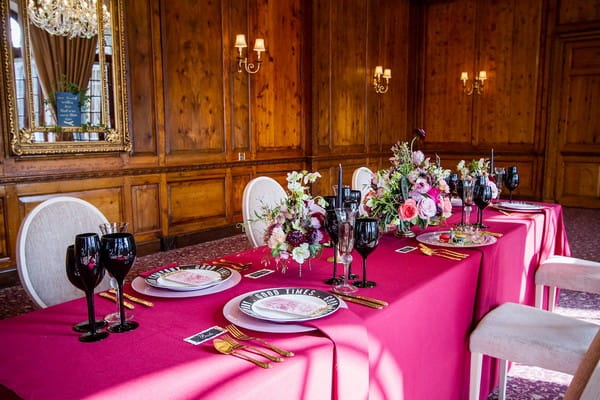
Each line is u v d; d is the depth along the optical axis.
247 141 5.46
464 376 1.69
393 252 1.76
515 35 7.45
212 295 1.29
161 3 4.49
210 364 0.89
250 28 5.35
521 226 2.23
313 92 6.12
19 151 3.59
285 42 5.82
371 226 1.31
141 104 4.42
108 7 4.08
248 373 0.85
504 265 1.95
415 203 1.82
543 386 2.21
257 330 1.03
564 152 7.26
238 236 5.36
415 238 2.02
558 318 1.76
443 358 1.51
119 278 1.06
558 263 2.54
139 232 4.48
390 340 1.18
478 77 7.79
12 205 3.62
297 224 1.43
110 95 4.16
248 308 1.12
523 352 1.58
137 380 0.83
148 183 4.52
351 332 1.01
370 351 1.09
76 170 3.98
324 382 0.95
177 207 4.79
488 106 7.80
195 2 4.77
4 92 3.53
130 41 4.28
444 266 1.56
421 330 1.34
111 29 4.12
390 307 1.18
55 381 0.83
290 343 0.97
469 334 1.69
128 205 4.37
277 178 5.87
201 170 4.97
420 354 1.35
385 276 1.45
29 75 3.66
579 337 1.60
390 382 1.19
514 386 2.21
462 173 2.75
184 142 4.82
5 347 0.97
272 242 1.41
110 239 1.03
